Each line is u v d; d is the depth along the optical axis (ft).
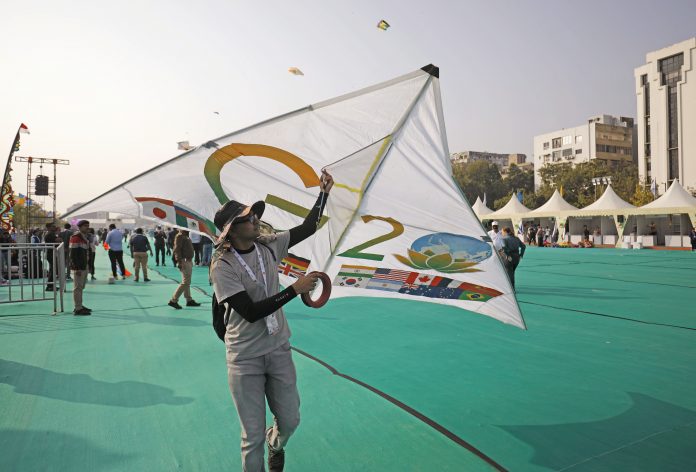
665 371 15.14
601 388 13.53
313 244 12.42
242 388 7.20
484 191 257.34
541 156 326.03
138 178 9.70
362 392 13.10
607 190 101.04
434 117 11.59
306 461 9.34
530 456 9.51
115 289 35.76
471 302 13.47
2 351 17.60
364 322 22.48
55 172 88.22
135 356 16.93
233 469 9.12
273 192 11.59
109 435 10.55
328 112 10.72
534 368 15.42
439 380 14.17
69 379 14.37
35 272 44.27
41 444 10.10
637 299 30.04
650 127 217.56
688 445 10.01
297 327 21.42
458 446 9.94
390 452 9.69
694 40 191.42
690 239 85.66
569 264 56.44
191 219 10.33
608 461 9.30
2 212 47.83
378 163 11.88
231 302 6.94
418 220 12.80
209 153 10.10
